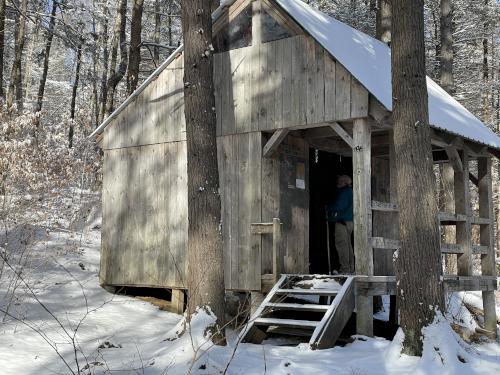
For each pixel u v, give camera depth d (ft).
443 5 64.49
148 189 40.27
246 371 22.36
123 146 41.88
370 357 24.81
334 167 46.34
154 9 96.84
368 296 30.86
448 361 22.48
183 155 38.86
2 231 42.19
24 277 36.19
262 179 35.32
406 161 25.50
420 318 24.25
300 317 34.78
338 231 38.63
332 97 33.06
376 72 36.29
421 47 25.96
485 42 99.55
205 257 26.58
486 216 43.88
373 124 33.40
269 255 35.24
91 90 122.83
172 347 25.11
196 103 27.68
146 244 39.73
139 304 37.65
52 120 77.77
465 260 40.57
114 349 27.02
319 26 37.40
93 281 40.45
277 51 35.42
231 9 37.45
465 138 37.29
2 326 28.19
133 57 61.72
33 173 46.52
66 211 52.03
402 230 25.38
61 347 26.53
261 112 35.63
